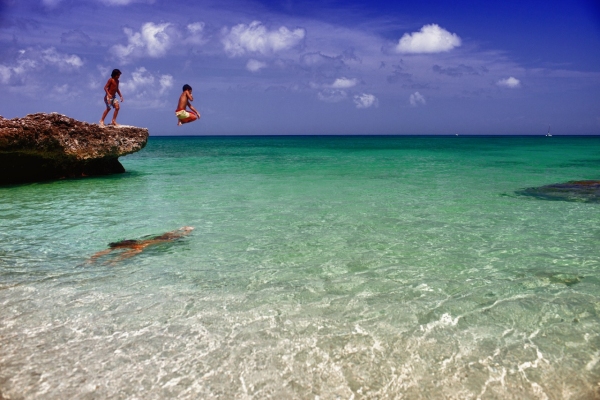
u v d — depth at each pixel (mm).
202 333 3799
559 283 4883
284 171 17594
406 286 4840
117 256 5969
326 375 3219
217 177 15312
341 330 3854
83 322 3996
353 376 3209
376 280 5027
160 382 3119
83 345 3596
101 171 16438
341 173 16656
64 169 15172
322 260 5758
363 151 37469
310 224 7754
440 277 5109
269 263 5645
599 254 5930
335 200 10195
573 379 3172
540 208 9070
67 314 4156
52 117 14586
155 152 35281
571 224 7637
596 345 3594
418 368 3303
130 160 24875
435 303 4391
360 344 3623
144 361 3373
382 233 7098
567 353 3484
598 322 3967
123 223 7914
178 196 10922
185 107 13266
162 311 4227
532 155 29188
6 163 13602
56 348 3549
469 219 8078
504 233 7051
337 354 3479
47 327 3895
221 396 2986
